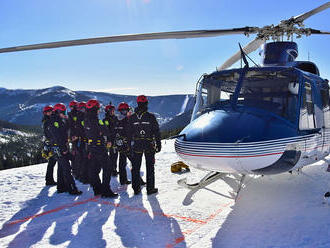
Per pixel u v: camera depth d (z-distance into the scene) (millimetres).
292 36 5059
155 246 2891
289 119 3752
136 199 4551
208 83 4508
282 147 3434
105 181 4691
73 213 3986
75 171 6246
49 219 3777
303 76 4016
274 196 4367
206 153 3445
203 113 4211
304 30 4926
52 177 5695
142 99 4609
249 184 5145
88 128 4645
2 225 3617
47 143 5039
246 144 3281
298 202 4012
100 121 4602
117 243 2984
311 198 4172
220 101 4234
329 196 3803
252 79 4051
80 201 4555
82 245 2963
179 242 2957
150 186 4793
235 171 3537
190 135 3738
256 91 3977
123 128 5508
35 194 5035
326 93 4875
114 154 6355
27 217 3893
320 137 4340
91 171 4867
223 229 3219
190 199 4438
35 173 6859
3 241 3111
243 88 4035
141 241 3020
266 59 4926
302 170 6121
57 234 3266
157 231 3270
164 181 5793
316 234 2912
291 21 4699
